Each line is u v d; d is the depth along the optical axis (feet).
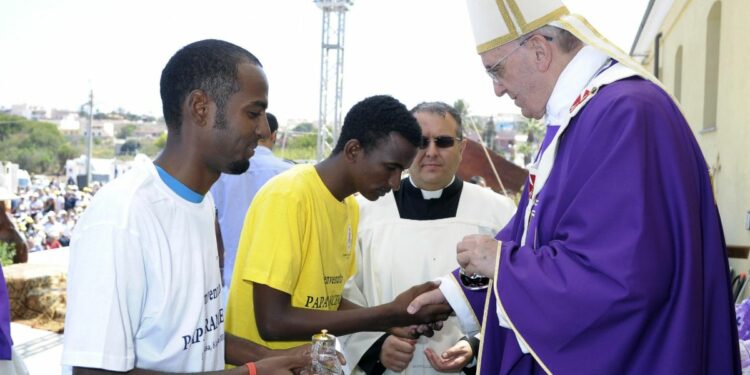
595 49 5.84
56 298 25.11
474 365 8.41
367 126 6.88
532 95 6.14
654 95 5.38
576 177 5.41
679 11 32.76
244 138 4.93
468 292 6.98
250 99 4.90
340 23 47.39
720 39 23.73
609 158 5.11
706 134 26.13
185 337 4.91
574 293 5.02
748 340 7.98
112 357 4.33
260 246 6.52
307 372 5.32
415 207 9.19
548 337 5.17
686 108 30.96
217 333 5.37
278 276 6.42
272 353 5.98
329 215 7.09
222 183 13.47
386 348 8.08
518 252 5.57
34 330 23.43
